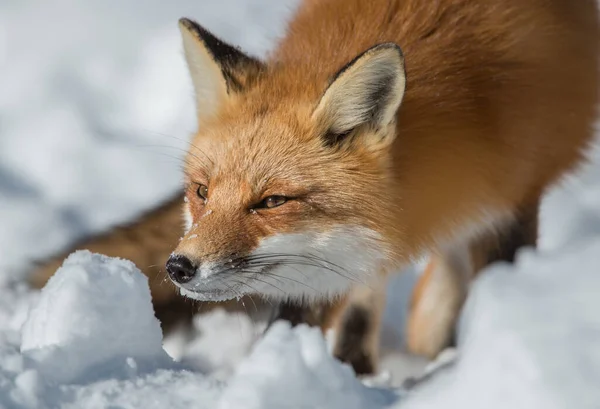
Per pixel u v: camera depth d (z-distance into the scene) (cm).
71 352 652
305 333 584
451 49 893
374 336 1020
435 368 877
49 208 1459
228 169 818
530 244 987
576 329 475
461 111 868
